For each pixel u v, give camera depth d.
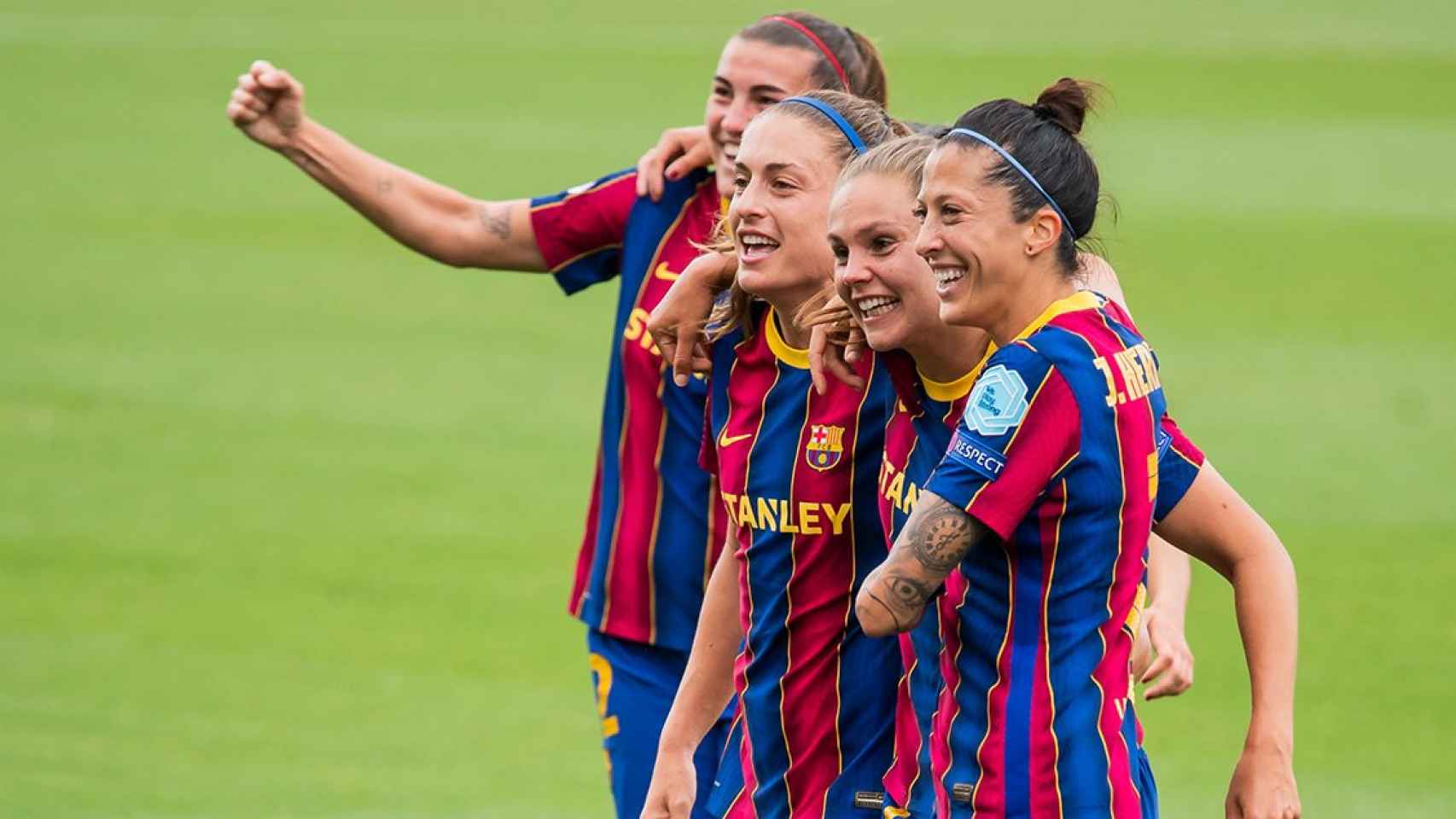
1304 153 74.81
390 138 75.25
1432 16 120.62
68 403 39.66
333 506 33.53
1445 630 27.97
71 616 28.22
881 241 11.90
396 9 121.31
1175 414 39.47
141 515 32.78
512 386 41.84
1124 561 11.43
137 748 23.44
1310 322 48.22
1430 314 49.09
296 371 42.59
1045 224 11.28
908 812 12.57
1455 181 69.06
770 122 13.45
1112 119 82.12
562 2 127.56
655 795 14.62
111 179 66.12
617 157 71.69
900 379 12.30
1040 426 11.07
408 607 28.89
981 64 98.25
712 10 124.06
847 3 126.38
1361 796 22.55
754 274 13.45
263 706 25.03
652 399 17.36
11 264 53.19
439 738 24.09
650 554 17.38
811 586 13.91
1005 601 11.41
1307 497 34.09
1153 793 12.30
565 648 27.45
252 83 18.12
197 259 54.22
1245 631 12.34
